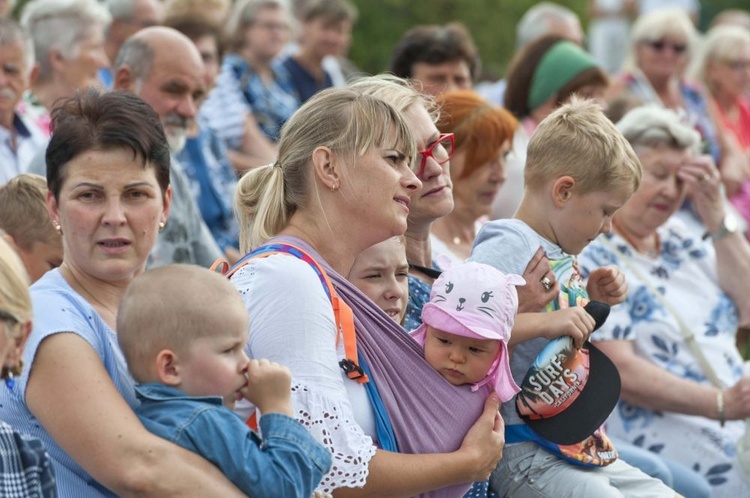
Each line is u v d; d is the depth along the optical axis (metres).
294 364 4.71
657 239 8.41
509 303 5.29
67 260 4.96
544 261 5.86
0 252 4.17
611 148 5.98
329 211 5.11
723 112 15.02
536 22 15.56
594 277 6.30
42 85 9.70
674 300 8.21
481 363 5.23
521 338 5.61
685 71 15.77
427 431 5.11
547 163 6.03
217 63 11.29
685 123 9.60
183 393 4.45
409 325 5.87
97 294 4.93
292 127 5.26
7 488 4.12
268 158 12.62
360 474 4.71
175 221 8.04
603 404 5.72
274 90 13.48
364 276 5.48
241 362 4.51
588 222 6.03
